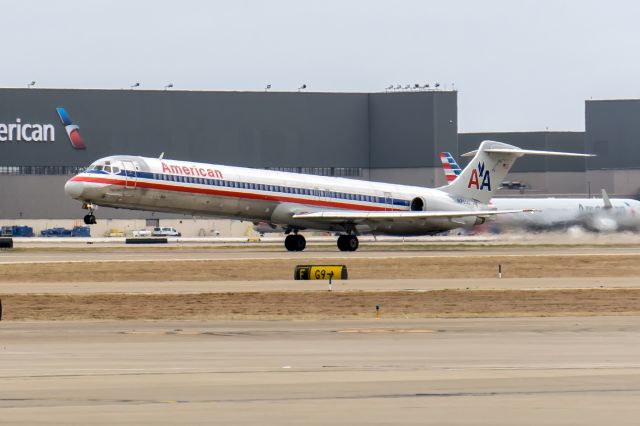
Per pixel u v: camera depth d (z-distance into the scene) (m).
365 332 123.56
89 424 70.50
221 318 141.88
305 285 187.50
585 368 95.06
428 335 120.31
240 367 95.50
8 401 79.00
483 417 73.00
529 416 73.38
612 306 159.38
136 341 114.44
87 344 111.62
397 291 174.38
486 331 124.44
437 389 84.38
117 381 87.81
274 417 73.06
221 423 71.00
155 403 78.31
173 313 148.12
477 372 92.81
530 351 106.19
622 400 79.50
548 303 162.12
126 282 195.75
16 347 109.19
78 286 185.12
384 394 82.06
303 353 104.94
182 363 98.00
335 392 82.94
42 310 150.50
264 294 169.00
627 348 108.62
